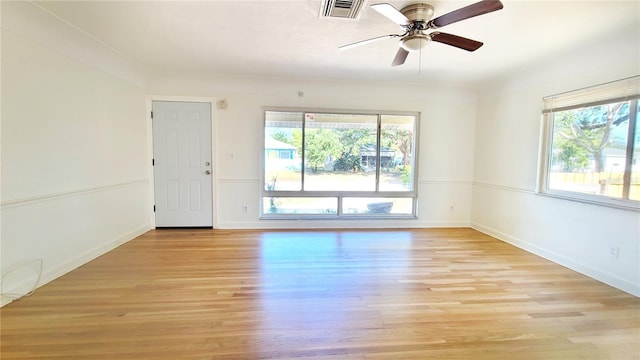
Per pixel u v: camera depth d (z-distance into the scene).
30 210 2.43
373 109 4.59
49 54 2.58
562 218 3.20
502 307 2.27
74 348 1.72
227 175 4.45
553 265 3.18
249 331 1.92
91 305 2.21
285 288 2.55
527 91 3.71
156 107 4.22
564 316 2.15
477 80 4.25
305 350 1.74
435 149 4.75
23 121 2.36
